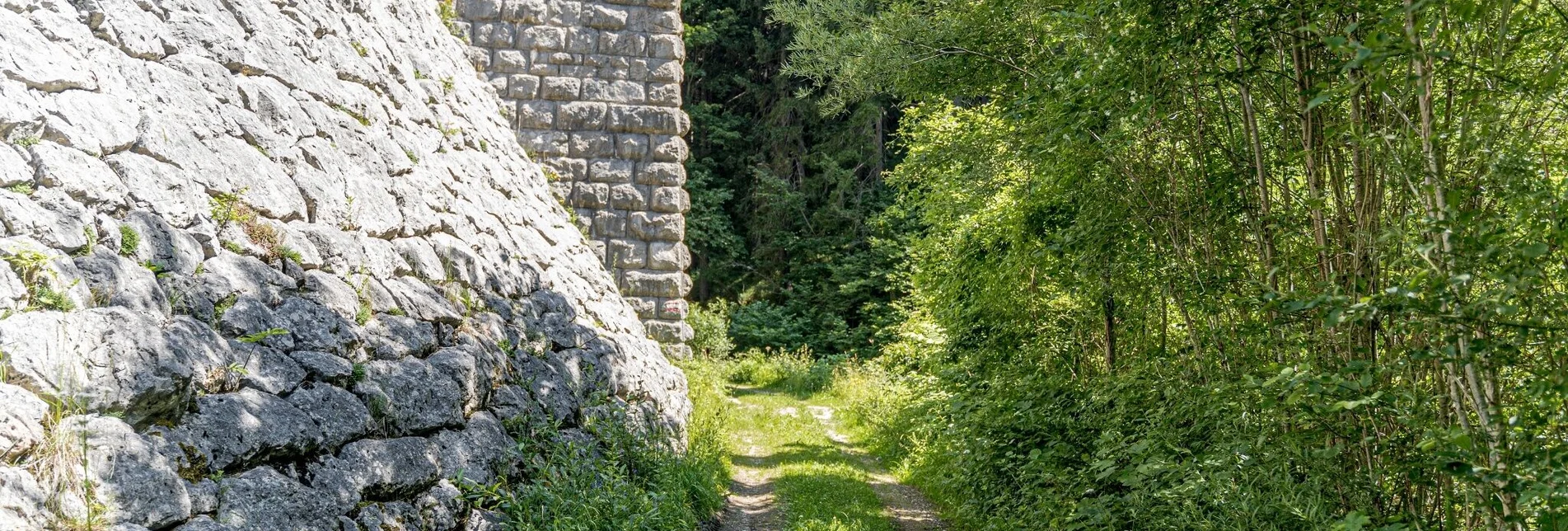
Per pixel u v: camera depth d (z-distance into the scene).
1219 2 3.91
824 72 7.92
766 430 12.71
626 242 13.28
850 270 26.19
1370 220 3.73
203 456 3.42
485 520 4.70
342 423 4.12
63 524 2.81
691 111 28.67
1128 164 5.09
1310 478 3.75
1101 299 6.27
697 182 28.11
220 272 4.18
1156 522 4.48
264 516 3.47
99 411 3.14
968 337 7.88
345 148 5.87
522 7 13.21
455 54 10.13
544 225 9.28
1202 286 4.76
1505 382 3.47
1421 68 2.84
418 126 7.32
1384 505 3.96
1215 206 4.78
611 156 13.36
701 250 28.50
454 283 6.09
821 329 26.64
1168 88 4.27
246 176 4.77
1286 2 3.83
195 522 3.22
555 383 6.39
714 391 13.81
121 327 3.39
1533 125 3.29
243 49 5.43
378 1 8.05
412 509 4.31
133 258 3.79
